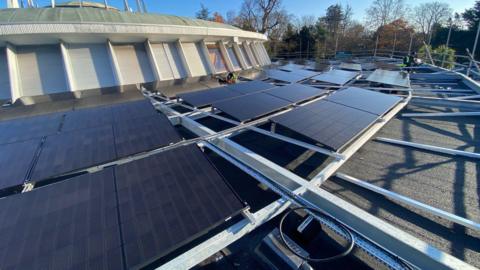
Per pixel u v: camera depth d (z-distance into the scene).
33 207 1.96
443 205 2.70
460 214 2.55
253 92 6.21
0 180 2.37
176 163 2.65
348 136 3.43
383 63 20.34
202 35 10.05
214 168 2.56
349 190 3.00
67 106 5.98
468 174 3.25
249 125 4.19
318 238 2.31
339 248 2.21
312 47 42.53
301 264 1.80
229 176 3.38
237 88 6.72
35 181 2.39
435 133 4.71
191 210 1.98
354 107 4.82
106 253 1.60
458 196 2.84
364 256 2.14
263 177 2.66
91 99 6.63
